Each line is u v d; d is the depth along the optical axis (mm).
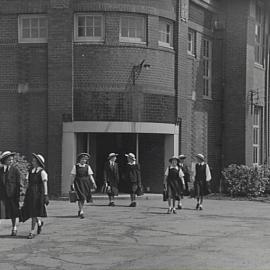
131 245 14234
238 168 31141
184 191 23828
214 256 12719
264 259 12359
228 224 18531
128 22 28172
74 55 27734
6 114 28438
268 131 38094
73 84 27703
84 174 20000
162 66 28969
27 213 15531
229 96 34656
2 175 15664
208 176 23531
